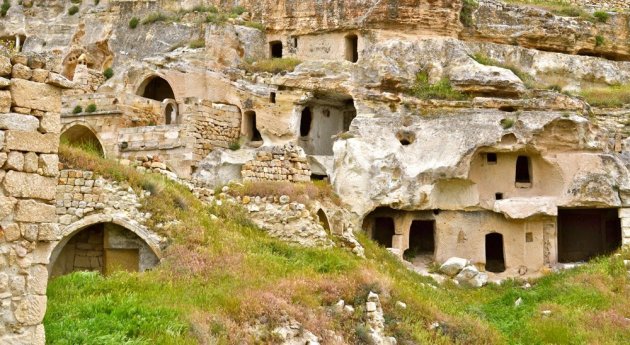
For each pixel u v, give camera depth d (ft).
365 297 56.49
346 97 107.65
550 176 93.50
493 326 62.85
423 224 99.60
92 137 107.96
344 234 79.51
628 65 119.96
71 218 61.67
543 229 92.17
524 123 91.40
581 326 62.80
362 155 94.27
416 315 57.93
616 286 73.61
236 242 64.69
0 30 150.20
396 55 106.11
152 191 64.85
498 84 99.91
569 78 115.24
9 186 32.35
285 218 73.51
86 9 146.00
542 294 75.51
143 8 134.00
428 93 100.53
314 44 119.24
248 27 121.90
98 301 45.11
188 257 58.03
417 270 88.28
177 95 112.88
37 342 32.86
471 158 91.35
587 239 98.37
